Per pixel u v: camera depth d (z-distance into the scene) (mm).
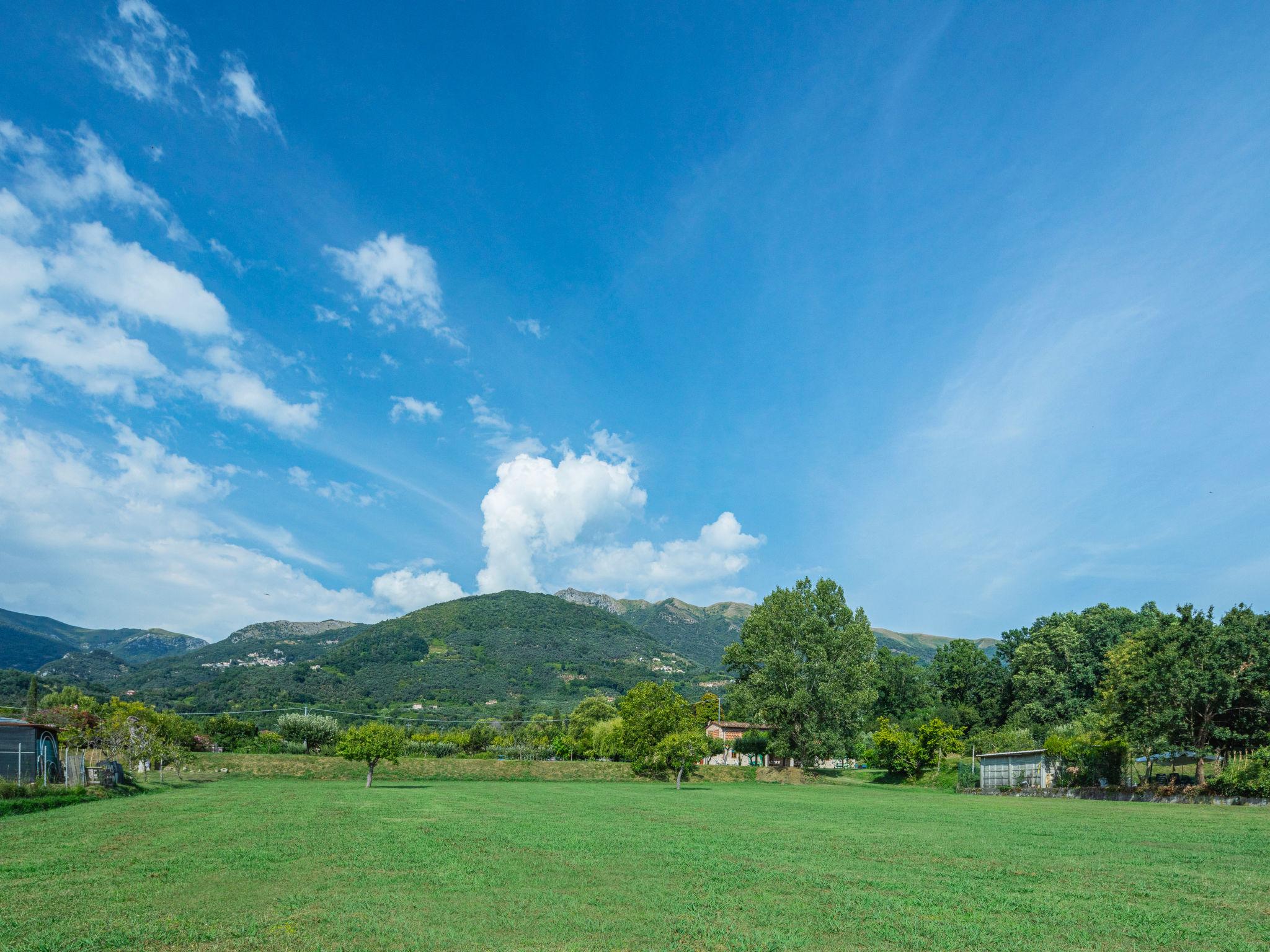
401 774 70312
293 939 11898
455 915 13570
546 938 12148
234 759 68062
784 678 78688
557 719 133125
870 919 13477
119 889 15578
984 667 102438
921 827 29938
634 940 12086
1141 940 12133
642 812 36531
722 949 11609
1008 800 53438
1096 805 45188
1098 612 90438
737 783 75688
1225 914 13797
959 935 12328
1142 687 49000
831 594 84125
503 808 37750
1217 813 37656
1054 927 12914
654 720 74688
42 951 11172
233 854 20094
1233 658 48781
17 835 24156
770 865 19422
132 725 55344
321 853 20547
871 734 98688
